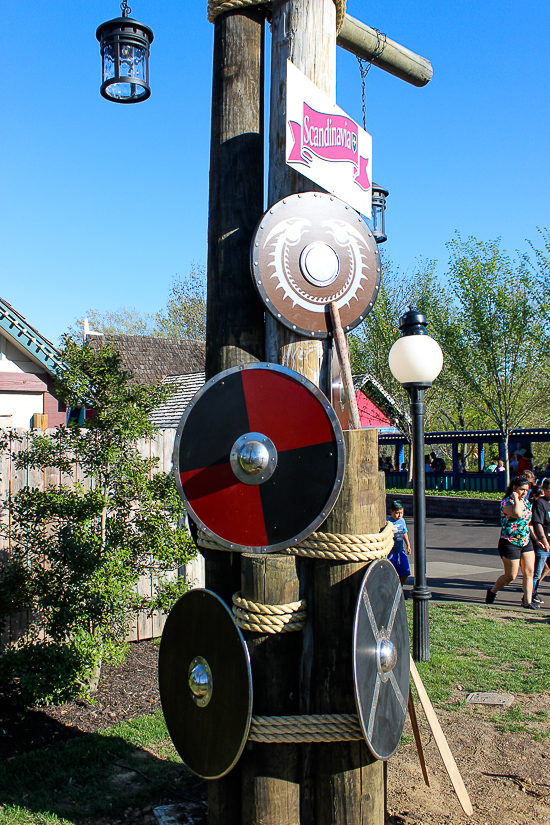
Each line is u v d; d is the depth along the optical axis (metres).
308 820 2.87
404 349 6.24
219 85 3.20
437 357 6.28
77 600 4.96
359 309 3.06
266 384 2.78
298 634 2.83
